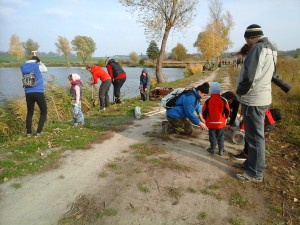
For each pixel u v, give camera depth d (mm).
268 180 4469
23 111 8750
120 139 6285
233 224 3404
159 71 20047
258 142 4285
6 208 3658
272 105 9578
